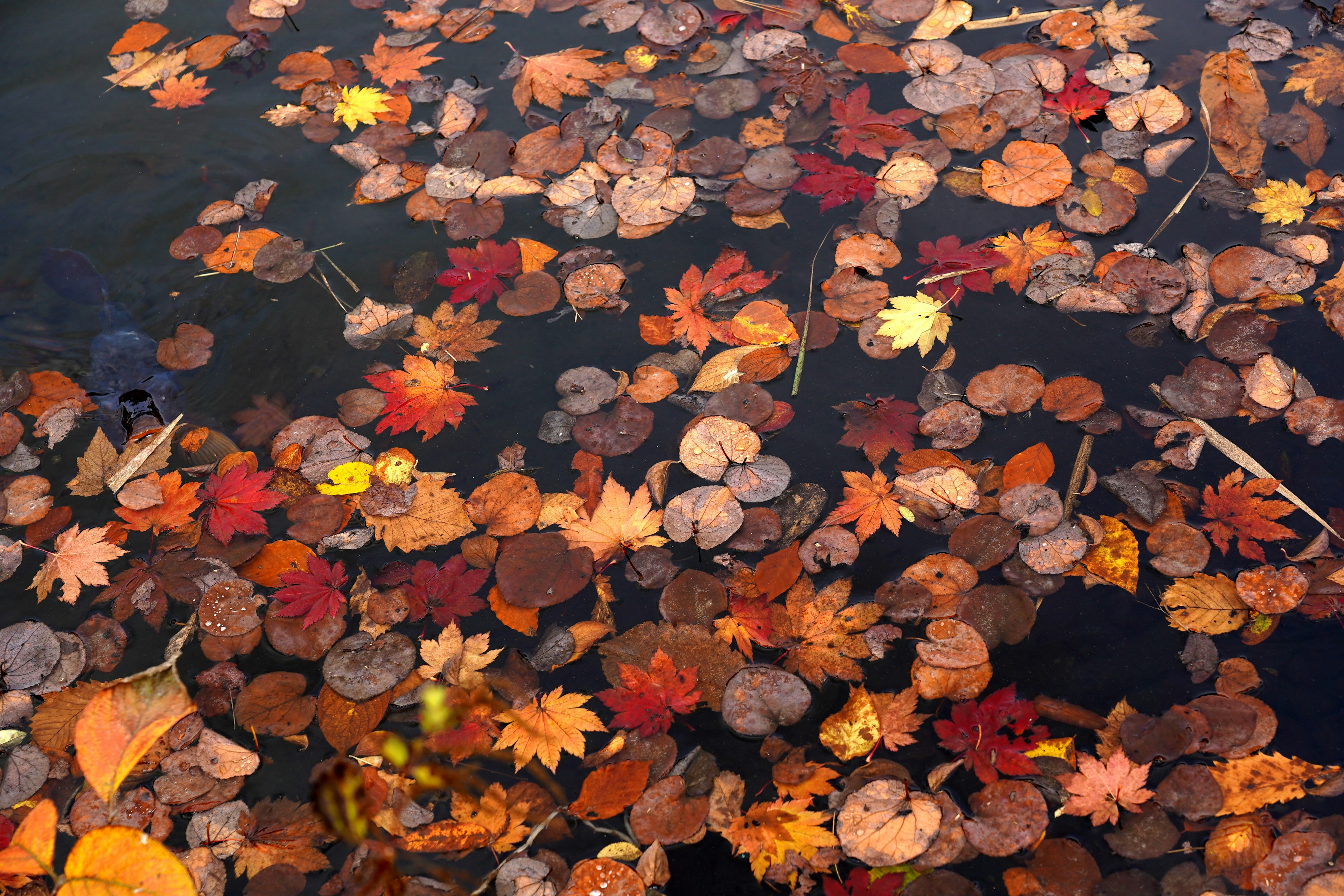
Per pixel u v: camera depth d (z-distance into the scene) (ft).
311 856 5.27
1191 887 5.05
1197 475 6.64
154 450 7.23
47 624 6.32
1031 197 8.34
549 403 7.29
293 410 7.39
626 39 10.11
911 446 6.86
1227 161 8.50
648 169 8.70
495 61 10.02
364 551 6.55
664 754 5.58
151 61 10.39
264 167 9.27
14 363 7.83
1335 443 6.74
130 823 5.43
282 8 10.85
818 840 5.22
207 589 6.40
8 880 5.28
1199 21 9.74
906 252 8.06
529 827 5.33
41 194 9.13
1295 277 7.59
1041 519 6.41
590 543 6.49
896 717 5.68
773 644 5.99
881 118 9.05
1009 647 5.95
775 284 7.93
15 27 10.92
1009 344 7.43
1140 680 5.80
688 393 7.26
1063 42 9.60
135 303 8.21
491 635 6.10
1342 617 5.98
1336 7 9.66
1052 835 5.25
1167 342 7.36
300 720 5.80
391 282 8.20
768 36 9.89
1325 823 5.21
